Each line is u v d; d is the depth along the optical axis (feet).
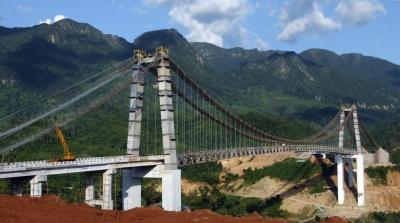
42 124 566.77
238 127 452.76
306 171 602.44
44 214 165.58
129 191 295.89
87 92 283.18
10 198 184.14
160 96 299.79
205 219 172.76
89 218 166.09
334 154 538.47
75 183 445.37
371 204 531.91
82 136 605.31
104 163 257.75
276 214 522.88
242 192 597.52
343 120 598.75
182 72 310.65
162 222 167.84
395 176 587.27
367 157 627.87
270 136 428.97
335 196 544.21
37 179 219.00
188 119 563.48
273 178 606.55
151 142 523.29
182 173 634.02
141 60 299.17
